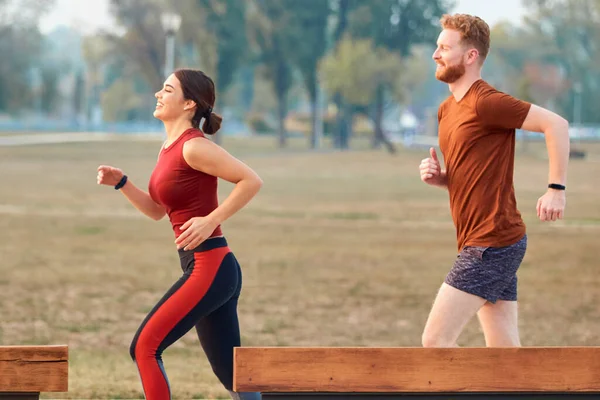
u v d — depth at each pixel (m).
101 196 29.77
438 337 4.73
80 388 6.77
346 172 48.03
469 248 4.72
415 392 3.90
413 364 3.89
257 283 13.12
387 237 19.78
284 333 9.43
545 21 121.31
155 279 13.30
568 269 14.86
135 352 4.44
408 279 13.80
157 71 93.56
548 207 4.56
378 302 11.62
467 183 4.73
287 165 54.78
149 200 5.07
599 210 26.55
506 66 124.19
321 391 3.86
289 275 14.01
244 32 93.12
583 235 20.06
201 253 4.50
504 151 4.70
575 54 119.88
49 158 54.59
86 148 70.75
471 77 4.83
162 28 90.69
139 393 6.63
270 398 3.85
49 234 19.16
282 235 19.84
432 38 101.38
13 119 121.31
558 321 10.27
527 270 14.73
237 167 4.47
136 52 92.62
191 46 96.06
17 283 12.72
